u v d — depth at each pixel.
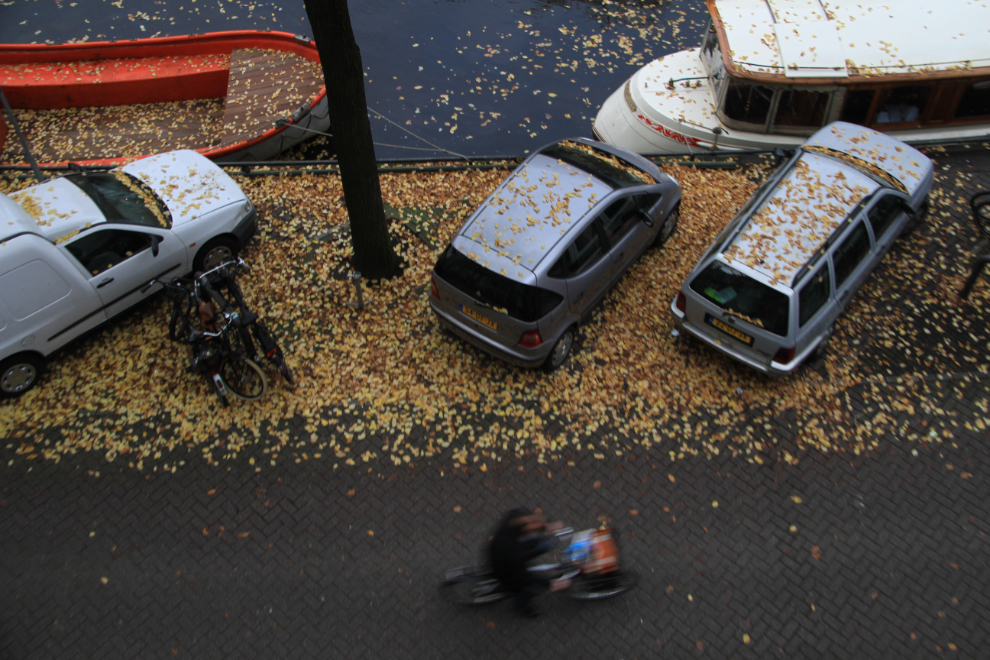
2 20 18.11
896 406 7.71
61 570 6.32
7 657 5.77
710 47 12.60
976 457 7.23
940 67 10.70
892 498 6.90
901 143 9.62
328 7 6.62
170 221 8.59
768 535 6.63
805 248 7.62
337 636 5.93
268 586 6.25
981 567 6.37
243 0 19.17
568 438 7.46
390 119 14.80
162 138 14.07
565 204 7.89
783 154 11.25
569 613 6.07
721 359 8.27
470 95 15.59
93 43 15.02
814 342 7.64
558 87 15.91
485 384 7.97
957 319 8.64
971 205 9.73
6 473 7.04
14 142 13.92
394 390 7.89
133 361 8.15
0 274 7.06
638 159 9.44
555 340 7.70
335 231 9.92
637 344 8.45
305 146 13.80
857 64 10.75
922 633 5.95
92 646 5.86
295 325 8.60
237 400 7.75
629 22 18.36
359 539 6.58
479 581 5.92
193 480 7.04
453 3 19.11
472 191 10.80
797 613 6.09
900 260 9.42
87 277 7.80
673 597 6.19
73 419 7.55
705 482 7.07
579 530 6.69
